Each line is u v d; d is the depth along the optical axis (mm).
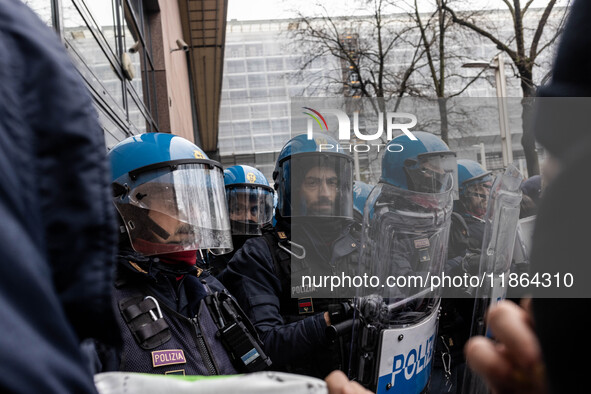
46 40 409
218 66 20812
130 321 1227
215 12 15734
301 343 1557
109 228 413
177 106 11406
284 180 1854
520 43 9219
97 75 3656
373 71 10547
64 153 390
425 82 10469
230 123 36062
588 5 355
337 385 789
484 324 1261
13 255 333
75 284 395
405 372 1312
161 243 1416
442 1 10102
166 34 9555
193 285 1421
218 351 1367
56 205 385
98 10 4004
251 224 3451
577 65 359
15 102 375
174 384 581
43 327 340
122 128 4457
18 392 308
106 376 600
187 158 1523
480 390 1156
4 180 347
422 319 1347
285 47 11273
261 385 557
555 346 357
